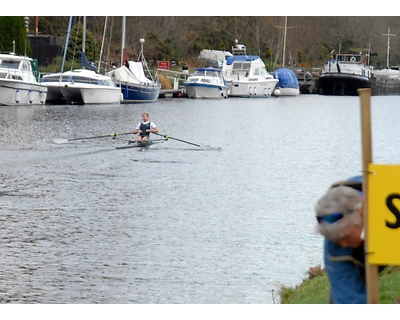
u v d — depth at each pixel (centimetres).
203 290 3922
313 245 4944
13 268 4306
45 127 13988
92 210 6119
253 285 4019
